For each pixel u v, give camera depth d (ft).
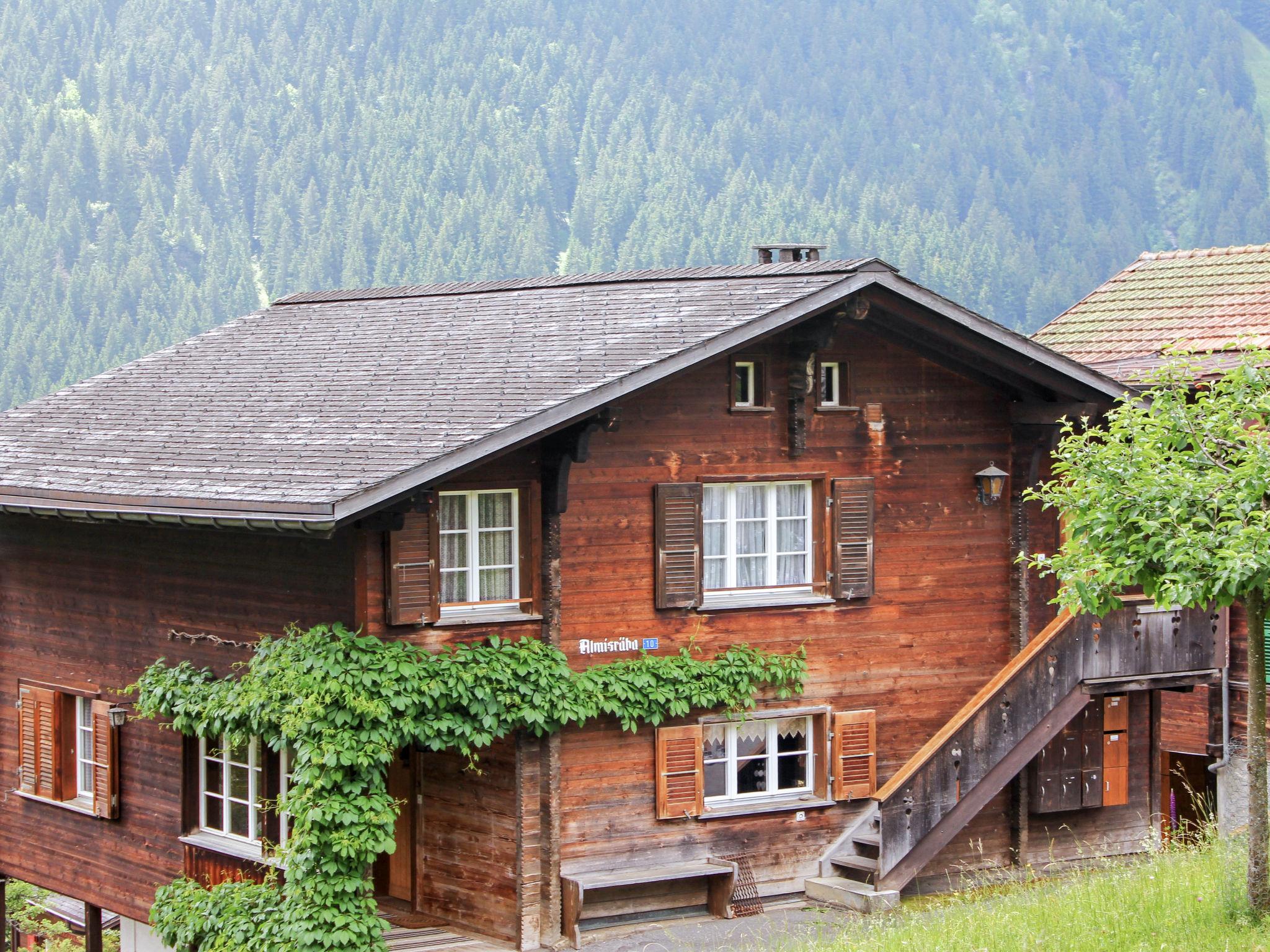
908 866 73.41
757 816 74.59
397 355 79.56
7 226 520.83
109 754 79.00
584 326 75.15
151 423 81.25
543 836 69.36
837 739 76.07
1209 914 53.11
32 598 84.48
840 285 70.54
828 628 76.59
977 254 499.51
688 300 74.90
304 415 73.72
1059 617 77.66
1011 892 73.10
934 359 79.15
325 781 62.69
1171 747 94.63
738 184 537.65
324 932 62.69
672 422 72.79
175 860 76.48
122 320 466.70
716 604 73.61
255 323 97.14
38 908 124.16
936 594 79.30
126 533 78.23
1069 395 78.28
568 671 68.80
